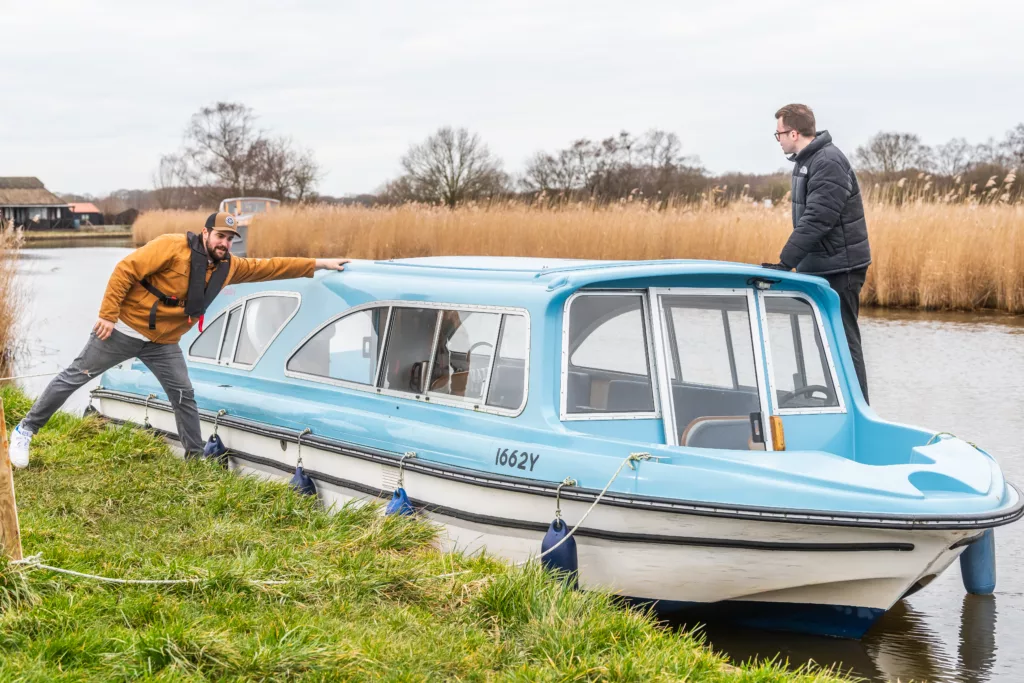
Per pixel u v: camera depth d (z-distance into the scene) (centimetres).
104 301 705
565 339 592
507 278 636
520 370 602
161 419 852
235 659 402
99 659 391
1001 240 1942
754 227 2050
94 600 447
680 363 614
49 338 1650
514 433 593
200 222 5234
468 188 5022
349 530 602
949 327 1738
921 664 524
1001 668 519
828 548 514
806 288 656
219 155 8075
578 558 561
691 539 529
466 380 634
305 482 697
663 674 424
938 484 538
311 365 748
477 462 598
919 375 1293
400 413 665
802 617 555
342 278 743
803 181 741
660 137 5175
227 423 768
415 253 2655
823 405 654
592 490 545
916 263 2011
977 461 567
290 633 429
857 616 543
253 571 500
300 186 8012
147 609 444
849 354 680
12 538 463
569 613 473
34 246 5391
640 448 552
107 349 723
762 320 636
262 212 3102
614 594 557
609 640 457
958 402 1118
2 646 400
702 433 610
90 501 643
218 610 461
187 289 724
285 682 396
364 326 709
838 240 735
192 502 652
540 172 5247
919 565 516
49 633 412
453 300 650
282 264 750
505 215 2580
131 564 509
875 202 2164
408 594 508
